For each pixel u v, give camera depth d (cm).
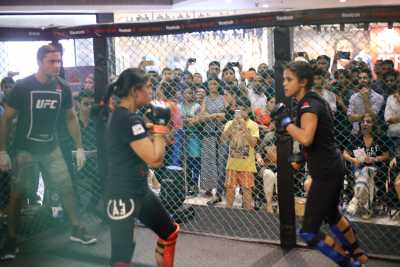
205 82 496
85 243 363
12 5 723
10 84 445
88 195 407
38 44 484
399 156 418
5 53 487
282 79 331
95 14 801
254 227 387
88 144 414
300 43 482
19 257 342
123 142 235
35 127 337
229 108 456
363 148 425
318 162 261
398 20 301
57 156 354
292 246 345
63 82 349
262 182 451
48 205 405
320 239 265
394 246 340
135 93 240
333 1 890
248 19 335
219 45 588
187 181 466
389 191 425
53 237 381
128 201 238
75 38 383
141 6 785
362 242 349
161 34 362
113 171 241
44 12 755
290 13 321
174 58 546
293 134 259
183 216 406
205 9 902
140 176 242
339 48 494
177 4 812
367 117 418
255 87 452
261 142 446
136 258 336
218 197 470
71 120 360
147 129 238
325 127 258
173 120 420
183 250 347
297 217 376
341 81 429
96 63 385
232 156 437
